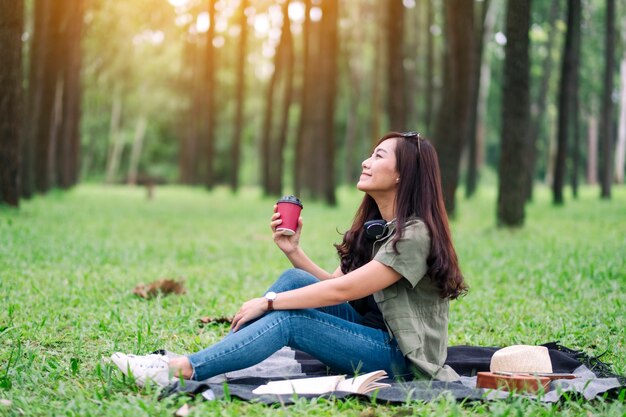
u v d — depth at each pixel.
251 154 58.00
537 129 23.56
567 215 16.66
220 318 5.73
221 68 44.06
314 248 10.84
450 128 14.84
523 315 6.13
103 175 56.59
